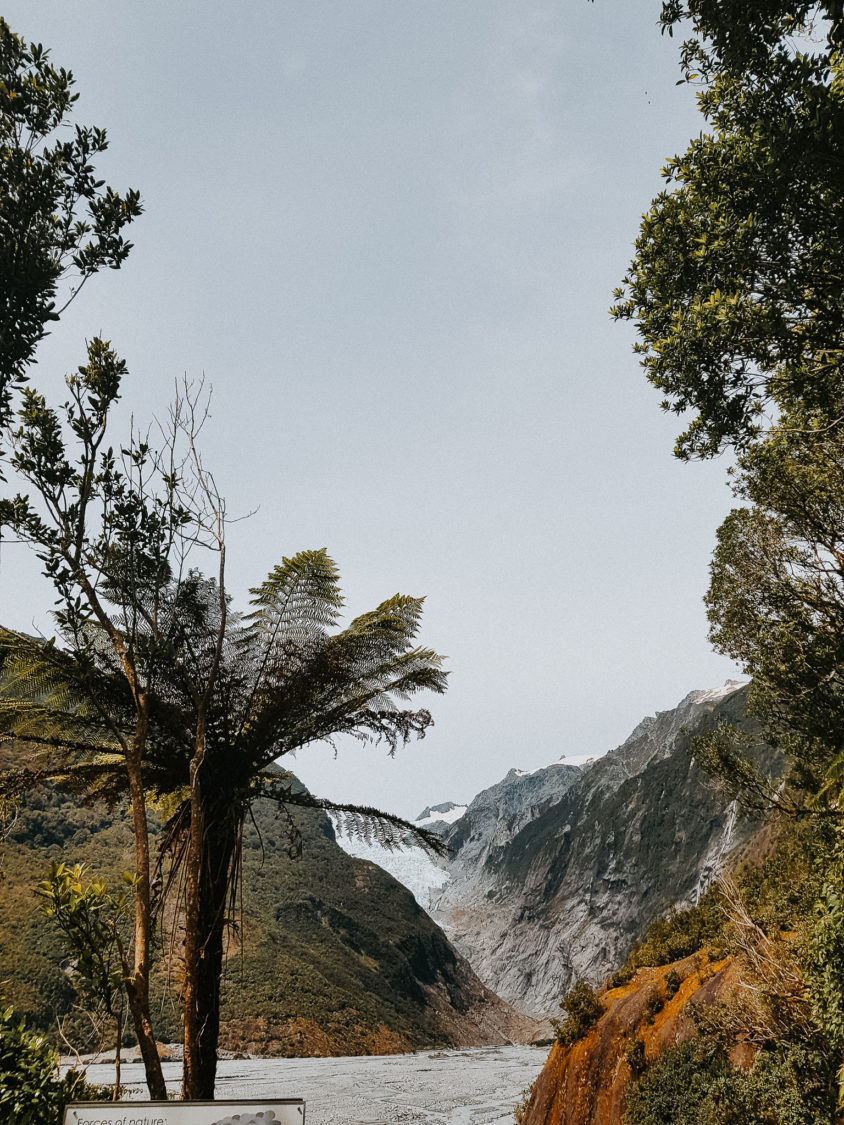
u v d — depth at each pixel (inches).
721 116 245.9
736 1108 331.3
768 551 534.0
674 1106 401.1
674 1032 459.5
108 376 172.2
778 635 542.3
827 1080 290.4
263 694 234.2
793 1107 299.1
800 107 207.5
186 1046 158.6
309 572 275.7
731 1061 379.2
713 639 581.6
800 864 510.9
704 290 251.9
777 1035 319.6
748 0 202.8
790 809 618.5
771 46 212.4
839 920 252.7
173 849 203.5
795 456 478.3
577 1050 576.4
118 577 176.9
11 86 206.4
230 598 248.1
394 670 269.0
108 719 165.2
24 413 166.7
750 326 231.5
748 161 225.5
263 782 239.0
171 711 213.9
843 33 192.5
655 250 262.5
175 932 185.8
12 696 212.7
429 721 251.1
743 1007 345.4
